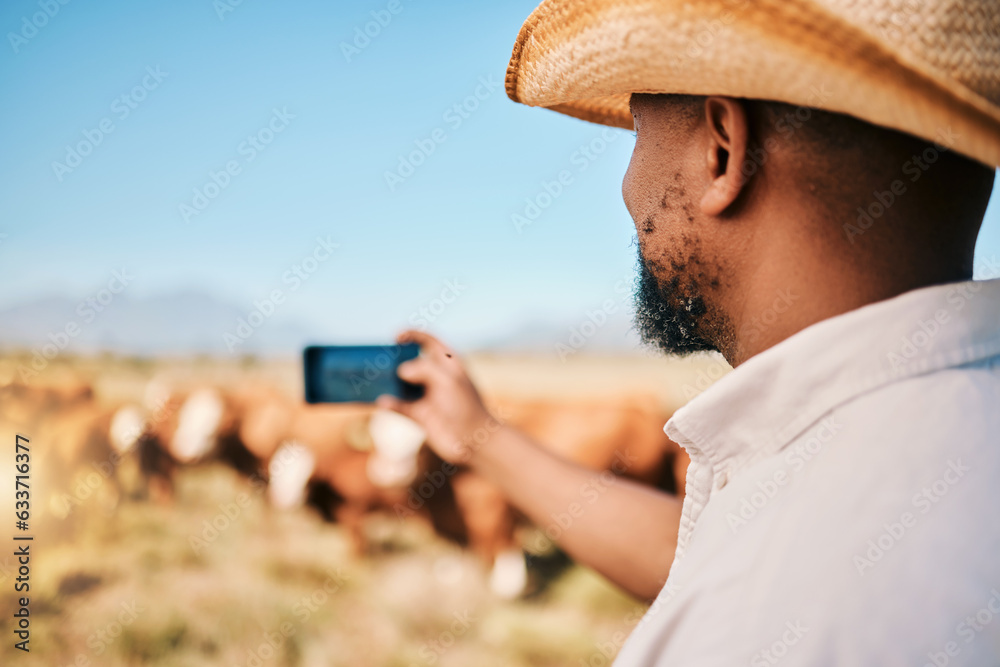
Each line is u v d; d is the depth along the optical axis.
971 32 0.51
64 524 6.12
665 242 0.70
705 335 0.71
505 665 4.29
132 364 15.73
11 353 16.41
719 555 0.51
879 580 0.43
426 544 6.01
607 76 0.66
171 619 4.60
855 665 0.42
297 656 4.38
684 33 0.57
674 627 0.51
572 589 5.30
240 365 16.48
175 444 7.24
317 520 6.41
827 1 0.51
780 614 0.45
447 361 1.26
